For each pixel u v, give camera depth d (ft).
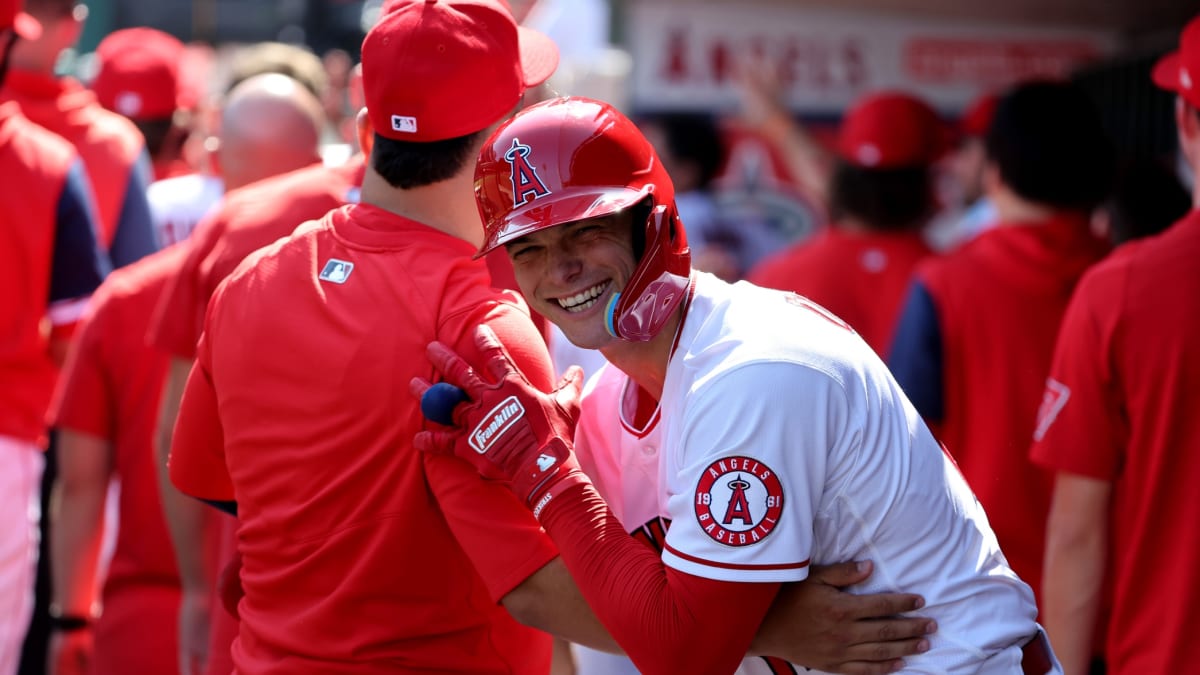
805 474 24.70
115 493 52.54
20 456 48.85
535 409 26.03
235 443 28.50
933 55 67.82
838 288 56.29
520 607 26.43
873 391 25.63
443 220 28.60
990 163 45.37
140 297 44.19
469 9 28.27
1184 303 34.50
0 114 48.57
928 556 25.99
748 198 68.95
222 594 31.01
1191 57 36.27
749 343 25.11
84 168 53.67
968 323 44.60
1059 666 27.68
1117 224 50.44
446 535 27.09
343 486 26.89
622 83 64.18
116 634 44.06
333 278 27.89
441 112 27.68
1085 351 36.01
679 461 25.58
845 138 57.67
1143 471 35.29
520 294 31.96
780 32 66.33
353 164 35.06
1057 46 68.85
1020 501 44.06
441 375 26.55
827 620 25.59
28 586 49.34
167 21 110.63
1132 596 35.76
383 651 26.86
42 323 49.32
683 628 24.58
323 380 27.09
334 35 107.24
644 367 27.14
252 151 42.19
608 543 25.44
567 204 24.98
